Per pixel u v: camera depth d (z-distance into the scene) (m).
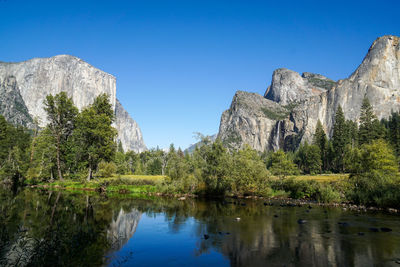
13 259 11.65
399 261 11.91
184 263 11.87
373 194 29.77
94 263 11.55
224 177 45.88
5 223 18.95
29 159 70.81
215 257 12.68
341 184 35.09
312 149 107.69
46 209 25.73
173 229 18.59
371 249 13.64
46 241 14.59
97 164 57.34
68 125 59.22
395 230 17.86
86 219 21.52
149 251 13.52
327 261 11.99
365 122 100.81
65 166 62.72
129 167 114.31
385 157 36.56
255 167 41.47
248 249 13.88
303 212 25.61
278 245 14.54
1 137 71.69
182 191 44.16
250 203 33.25
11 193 39.94
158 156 111.38
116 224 20.06
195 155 71.44
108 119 57.16
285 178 44.47
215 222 20.95
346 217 22.66
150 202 33.91
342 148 101.25
